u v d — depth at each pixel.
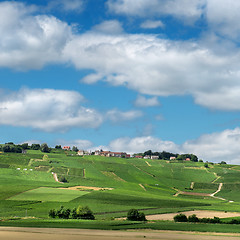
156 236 71.12
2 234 69.75
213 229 85.06
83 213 112.06
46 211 125.38
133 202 157.12
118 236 69.44
